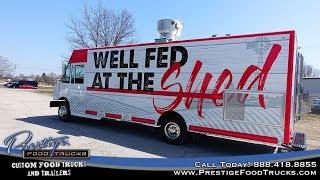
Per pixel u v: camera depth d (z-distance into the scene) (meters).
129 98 10.16
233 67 7.84
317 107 23.52
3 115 14.40
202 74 8.40
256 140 7.42
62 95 13.07
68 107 12.74
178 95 8.87
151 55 9.57
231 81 7.86
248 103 7.55
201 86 8.41
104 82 11.09
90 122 13.03
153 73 9.50
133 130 11.43
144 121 9.70
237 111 7.73
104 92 11.06
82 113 12.05
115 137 9.95
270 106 7.24
